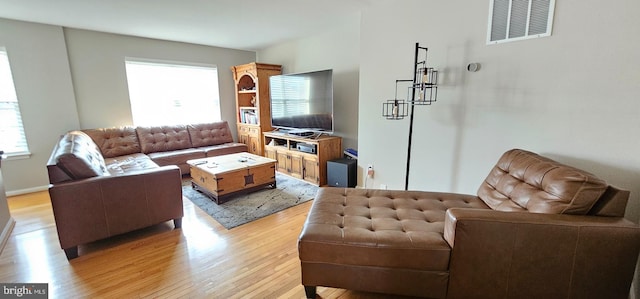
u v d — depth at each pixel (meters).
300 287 1.67
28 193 3.40
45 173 3.54
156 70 4.43
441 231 1.48
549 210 1.32
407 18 2.49
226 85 5.17
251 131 4.86
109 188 2.05
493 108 2.05
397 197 1.97
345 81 3.76
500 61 1.97
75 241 1.96
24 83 3.31
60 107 3.56
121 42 3.98
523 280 1.29
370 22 2.80
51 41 3.42
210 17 3.14
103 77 3.90
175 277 1.76
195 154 4.08
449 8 2.20
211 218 2.62
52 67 3.46
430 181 2.54
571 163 1.75
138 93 4.31
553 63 1.75
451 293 1.38
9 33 3.16
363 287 1.46
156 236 2.29
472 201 1.89
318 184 3.59
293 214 2.72
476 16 2.06
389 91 2.73
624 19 1.48
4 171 3.29
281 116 4.30
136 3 2.66
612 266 1.21
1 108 3.24
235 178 3.04
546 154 1.84
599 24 1.56
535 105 1.85
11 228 2.41
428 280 1.39
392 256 1.38
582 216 1.26
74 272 1.82
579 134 1.70
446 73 2.29
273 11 2.95
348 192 2.06
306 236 1.45
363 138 3.08
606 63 1.56
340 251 1.42
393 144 2.79
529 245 1.25
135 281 1.73
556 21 1.71
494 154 2.10
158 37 4.15
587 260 1.22
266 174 3.34
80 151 2.20
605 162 1.62
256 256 2.00
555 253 1.24
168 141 4.20
